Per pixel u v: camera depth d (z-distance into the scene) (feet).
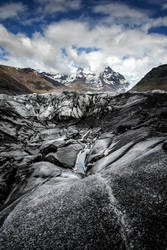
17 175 90.02
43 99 310.86
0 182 84.17
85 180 62.08
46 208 49.75
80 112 265.75
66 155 122.11
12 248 38.81
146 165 54.29
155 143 75.87
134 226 34.65
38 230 41.91
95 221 39.40
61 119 267.59
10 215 52.54
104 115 236.43
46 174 84.74
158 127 117.80
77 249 34.09
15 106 245.04
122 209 40.16
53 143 144.46
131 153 76.84
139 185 46.21
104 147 118.11
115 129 155.12
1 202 73.72
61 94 308.81
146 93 253.65
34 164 98.58
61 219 43.34
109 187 50.62
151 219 34.76
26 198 61.52
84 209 44.37
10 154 126.72
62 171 90.43
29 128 210.38
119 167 62.80
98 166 90.99
